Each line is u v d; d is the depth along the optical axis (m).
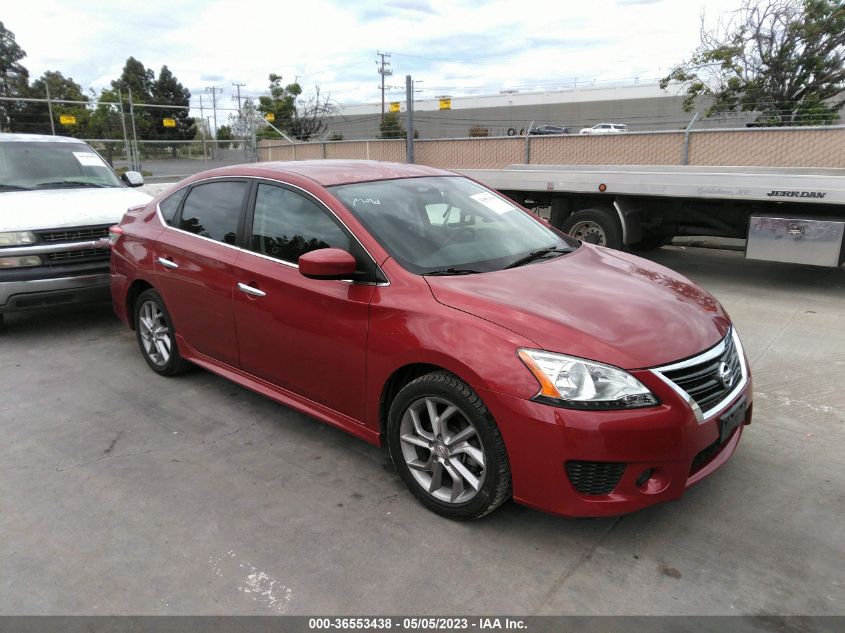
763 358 5.20
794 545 2.83
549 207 9.71
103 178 7.36
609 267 3.62
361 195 3.65
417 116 52.25
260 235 3.86
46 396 4.60
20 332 6.22
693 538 2.89
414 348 2.93
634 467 2.58
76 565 2.77
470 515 2.93
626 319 2.84
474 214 3.95
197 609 2.50
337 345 3.32
